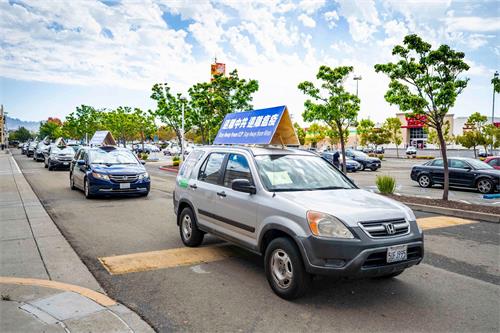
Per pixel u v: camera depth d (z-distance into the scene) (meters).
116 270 5.30
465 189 16.31
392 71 11.30
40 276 4.95
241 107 22.61
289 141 6.37
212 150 6.37
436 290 4.68
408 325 3.76
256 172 5.06
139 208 10.43
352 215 4.07
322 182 5.27
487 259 6.02
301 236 4.08
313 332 3.61
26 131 148.12
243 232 5.10
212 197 5.77
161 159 41.62
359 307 4.16
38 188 14.60
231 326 3.71
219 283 4.85
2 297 4.17
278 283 4.41
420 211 10.41
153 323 3.76
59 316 3.78
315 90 15.44
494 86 10.90
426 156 50.97
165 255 6.04
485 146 43.16
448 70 10.77
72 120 57.47
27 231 7.41
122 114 44.56
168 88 27.44
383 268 4.00
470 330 3.67
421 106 10.82
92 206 10.70
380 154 50.34
